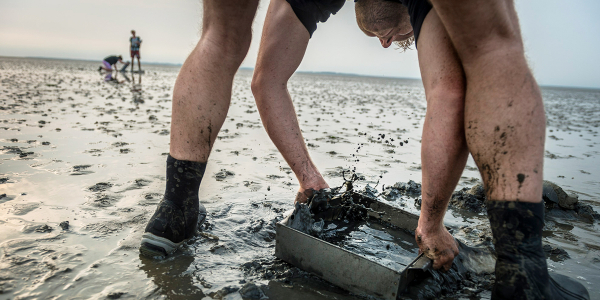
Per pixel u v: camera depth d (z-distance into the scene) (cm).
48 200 204
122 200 211
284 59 191
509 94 102
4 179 233
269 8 192
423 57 134
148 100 850
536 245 102
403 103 1331
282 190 249
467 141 111
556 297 111
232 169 296
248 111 750
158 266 146
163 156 318
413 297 132
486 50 103
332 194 191
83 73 2234
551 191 242
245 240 174
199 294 128
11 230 166
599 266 167
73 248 154
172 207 153
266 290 134
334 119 689
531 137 100
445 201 133
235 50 147
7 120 455
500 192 104
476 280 147
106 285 130
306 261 147
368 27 200
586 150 495
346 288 137
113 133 412
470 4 97
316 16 192
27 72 1980
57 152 312
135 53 1988
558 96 3031
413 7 140
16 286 125
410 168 337
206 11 145
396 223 184
